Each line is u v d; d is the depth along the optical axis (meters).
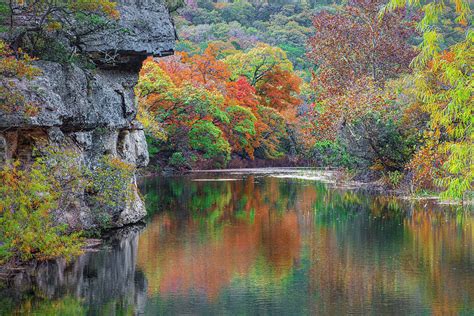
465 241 22.25
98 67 25.84
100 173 23.52
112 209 24.23
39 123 18.78
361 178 44.50
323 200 35.03
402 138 38.62
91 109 23.00
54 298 15.26
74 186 20.95
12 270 18.02
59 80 21.31
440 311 14.46
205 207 32.28
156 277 17.45
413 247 21.39
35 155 19.97
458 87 14.69
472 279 17.17
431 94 16.28
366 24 56.81
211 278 17.44
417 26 15.17
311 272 18.16
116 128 25.44
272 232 24.64
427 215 28.50
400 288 16.38
